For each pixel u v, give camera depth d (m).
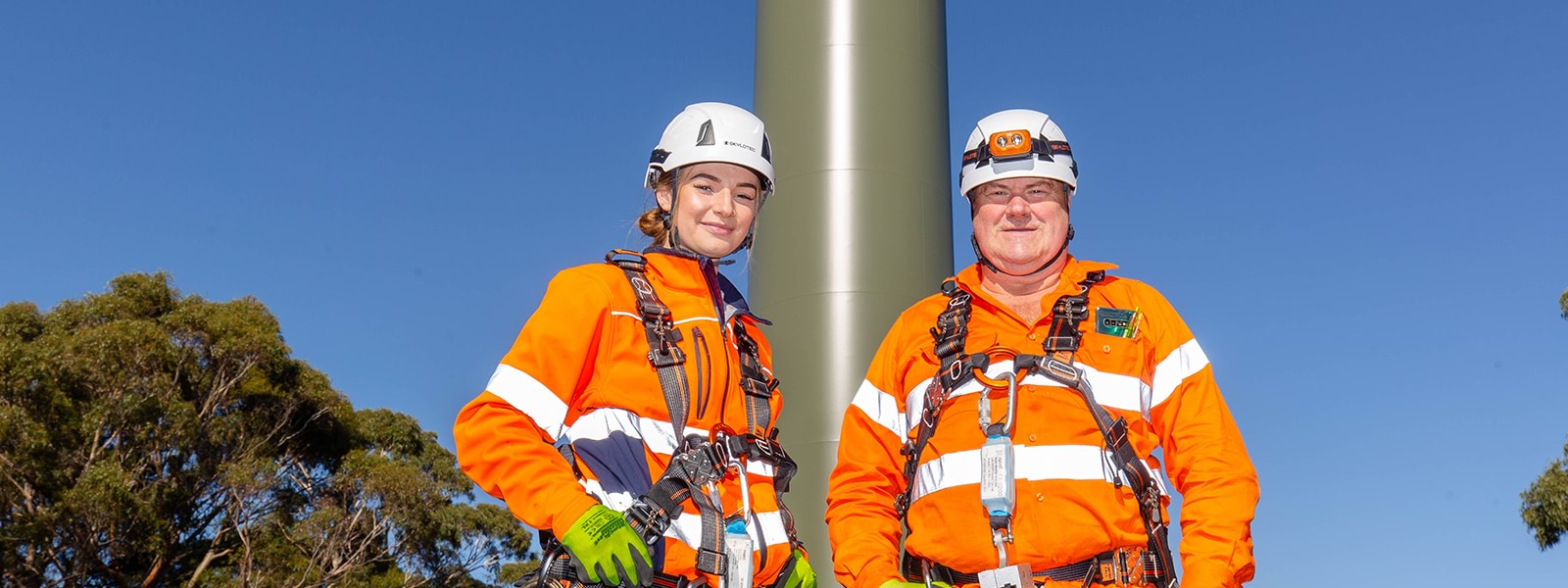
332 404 28.09
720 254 2.96
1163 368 2.88
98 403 23.45
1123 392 2.81
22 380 23.12
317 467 28.34
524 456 2.55
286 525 26.42
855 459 3.14
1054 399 2.80
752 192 3.00
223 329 26.06
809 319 7.02
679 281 2.85
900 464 3.12
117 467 22.62
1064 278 3.02
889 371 3.15
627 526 2.46
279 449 27.59
